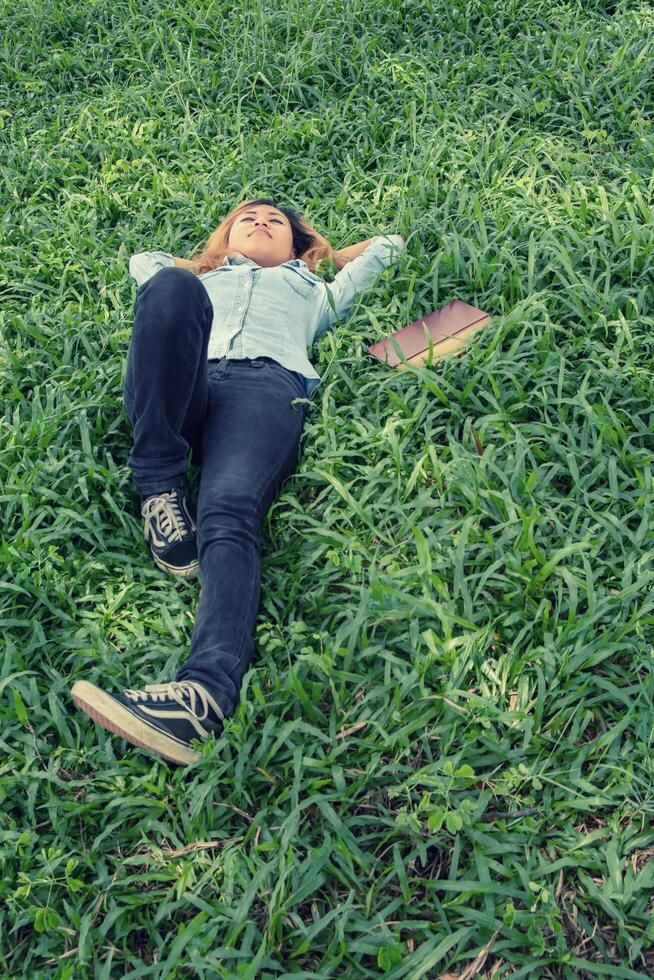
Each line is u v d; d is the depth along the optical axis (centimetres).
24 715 207
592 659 209
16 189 409
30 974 173
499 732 204
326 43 468
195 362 242
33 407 287
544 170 387
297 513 259
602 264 324
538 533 238
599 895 176
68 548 250
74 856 190
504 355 290
